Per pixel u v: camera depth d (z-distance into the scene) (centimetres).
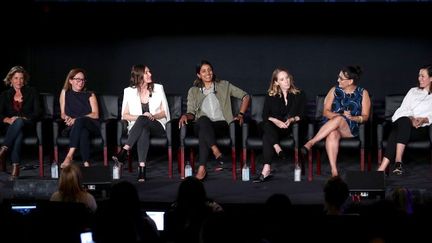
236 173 828
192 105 824
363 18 912
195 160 887
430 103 794
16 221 459
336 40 925
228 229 380
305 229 429
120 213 452
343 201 495
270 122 784
